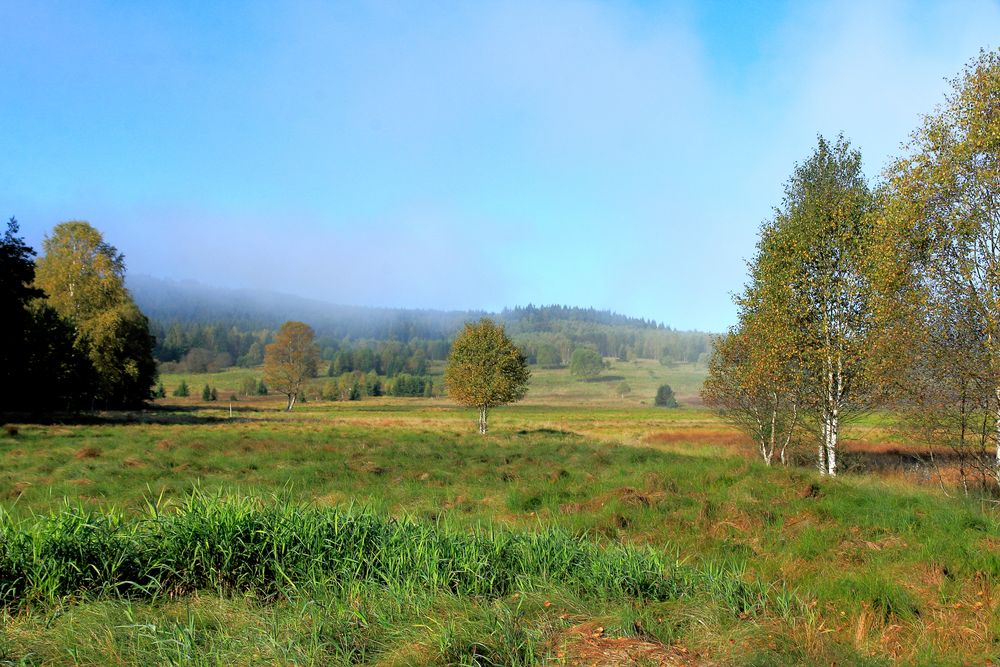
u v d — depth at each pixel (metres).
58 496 10.86
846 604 5.59
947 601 5.86
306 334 93.62
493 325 41.19
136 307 54.47
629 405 136.00
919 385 13.87
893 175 14.47
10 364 35.62
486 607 4.32
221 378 162.50
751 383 18.94
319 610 4.30
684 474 12.34
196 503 5.99
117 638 3.93
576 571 5.42
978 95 13.23
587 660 3.58
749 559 7.58
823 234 18.11
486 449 21.09
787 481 11.02
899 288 14.23
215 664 3.59
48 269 49.16
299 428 34.69
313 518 5.96
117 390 56.31
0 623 4.14
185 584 5.02
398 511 10.65
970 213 12.99
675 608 4.62
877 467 19.23
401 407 107.81
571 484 13.10
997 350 12.22
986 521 8.79
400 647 3.75
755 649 3.83
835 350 17.11
